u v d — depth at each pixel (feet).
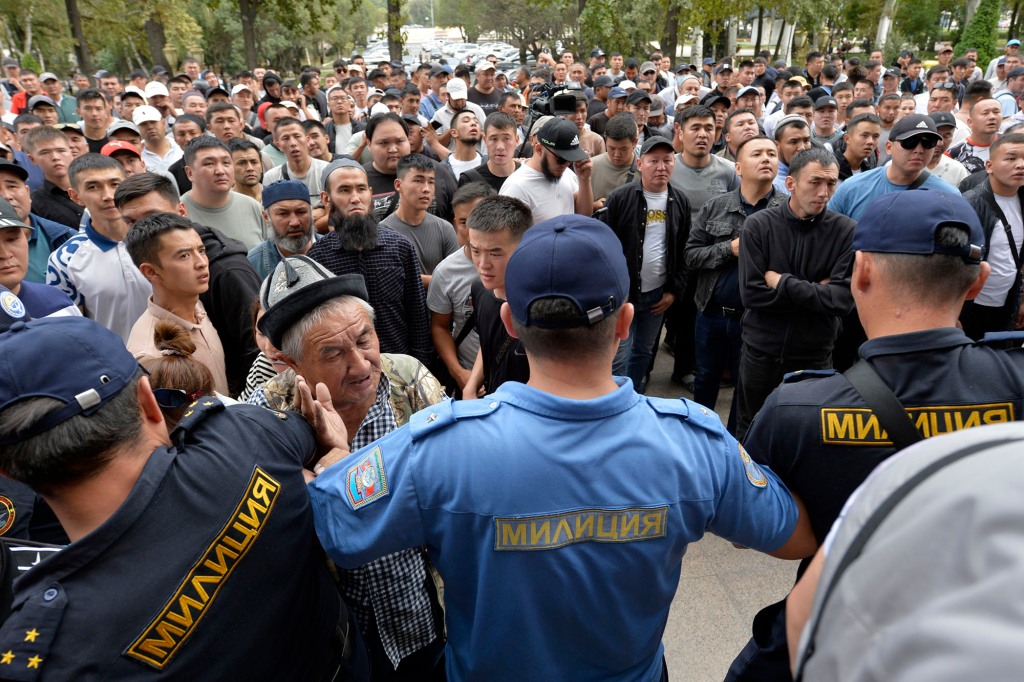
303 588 3.98
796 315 9.78
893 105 21.22
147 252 8.05
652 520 3.64
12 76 45.34
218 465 3.65
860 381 4.61
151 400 3.64
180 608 3.26
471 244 8.07
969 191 11.73
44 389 3.13
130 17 77.41
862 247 4.81
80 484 3.28
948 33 101.71
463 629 4.05
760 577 9.40
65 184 15.01
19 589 3.19
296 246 10.87
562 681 3.94
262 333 5.72
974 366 4.42
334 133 25.09
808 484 4.76
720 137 23.24
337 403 5.73
